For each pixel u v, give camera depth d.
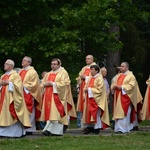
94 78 28.03
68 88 29.03
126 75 29.27
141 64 53.59
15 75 25.50
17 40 36.25
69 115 29.06
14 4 36.50
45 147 21.94
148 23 52.44
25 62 27.97
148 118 31.11
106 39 38.38
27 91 27.44
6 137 25.25
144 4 51.72
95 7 35.72
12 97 25.16
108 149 21.62
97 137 25.38
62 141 23.80
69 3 38.41
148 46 52.56
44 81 27.48
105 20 37.19
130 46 49.69
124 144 23.23
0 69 34.94
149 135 26.61
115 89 29.14
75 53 37.59
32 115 27.92
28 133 27.73
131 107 29.12
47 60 37.78
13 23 39.03
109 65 45.41
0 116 25.11
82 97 30.33
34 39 36.19
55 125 26.16
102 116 27.69
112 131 30.23
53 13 37.03
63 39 36.12
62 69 27.12
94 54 43.75
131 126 29.39
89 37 37.38
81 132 29.02
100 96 27.69
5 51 35.59
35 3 36.62
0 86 25.39
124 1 40.47
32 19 38.62
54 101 26.22
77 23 36.19
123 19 42.00
